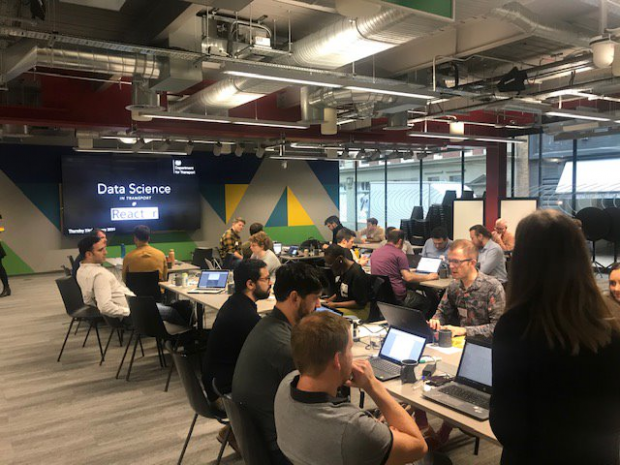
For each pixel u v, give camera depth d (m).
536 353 1.16
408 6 2.81
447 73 6.75
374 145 11.44
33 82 6.53
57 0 4.06
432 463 2.73
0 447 3.34
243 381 2.19
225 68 4.27
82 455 3.23
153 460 3.16
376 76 6.14
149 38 4.64
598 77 6.22
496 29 4.95
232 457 3.19
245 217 13.87
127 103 7.16
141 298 4.25
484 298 3.23
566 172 10.70
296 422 1.42
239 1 3.35
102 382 4.51
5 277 8.84
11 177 11.05
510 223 9.51
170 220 12.66
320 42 4.14
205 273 5.45
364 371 1.56
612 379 1.15
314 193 14.90
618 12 4.33
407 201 14.93
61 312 7.43
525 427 1.19
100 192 11.77
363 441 1.34
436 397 2.23
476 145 10.93
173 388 4.35
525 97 6.03
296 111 8.26
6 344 5.74
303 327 1.46
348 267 4.95
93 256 4.94
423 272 6.25
